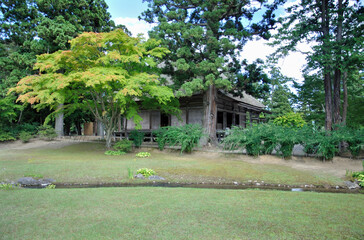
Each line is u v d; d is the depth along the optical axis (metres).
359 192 6.77
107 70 11.08
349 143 10.52
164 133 13.67
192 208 4.23
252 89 13.44
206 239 3.01
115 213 3.95
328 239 3.06
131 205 4.41
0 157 11.99
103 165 9.64
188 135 12.72
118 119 16.08
